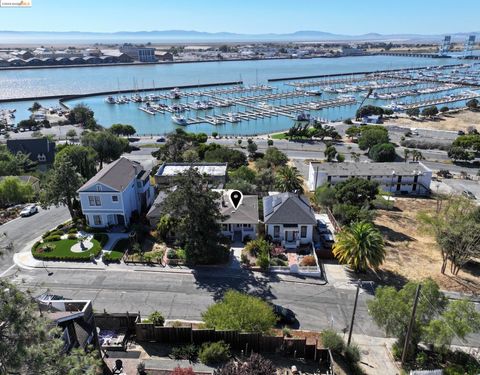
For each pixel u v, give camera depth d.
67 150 79.88
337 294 45.00
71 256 50.38
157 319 36.91
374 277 48.66
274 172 80.69
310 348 33.91
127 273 48.12
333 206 64.94
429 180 81.75
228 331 34.31
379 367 34.19
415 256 54.69
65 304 31.92
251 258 51.53
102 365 30.83
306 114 162.88
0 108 188.88
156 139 130.25
